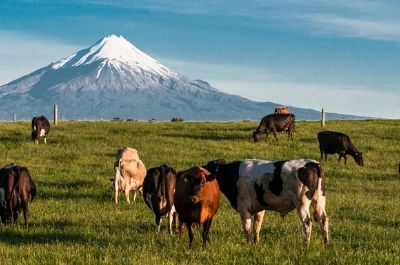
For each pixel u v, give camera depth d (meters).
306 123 57.06
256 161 16.09
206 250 14.57
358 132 50.88
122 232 17.34
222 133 48.97
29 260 13.41
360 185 30.92
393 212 22.69
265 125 45.44
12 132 47.50
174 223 19.06
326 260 13.38
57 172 32.69
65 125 53.78
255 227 16.28
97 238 16.66
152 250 14.70
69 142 43.62
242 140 45.97
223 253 14.16
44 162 36.41
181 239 16.44
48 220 20.16
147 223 19.81
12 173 18.88
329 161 39.84
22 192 18.86
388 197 27.23
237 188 15.96
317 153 41.97
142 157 38.16
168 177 18.47
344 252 14.08
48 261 13.44
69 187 28.42
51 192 26.81
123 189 24.97
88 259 13.55
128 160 24.94
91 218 20.48
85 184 28.72
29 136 45.56
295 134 48.94
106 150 40.78
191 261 13.39
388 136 48.94
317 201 15.11
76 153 39.28
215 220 19.88
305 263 13.12
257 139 45.19
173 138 46.16
